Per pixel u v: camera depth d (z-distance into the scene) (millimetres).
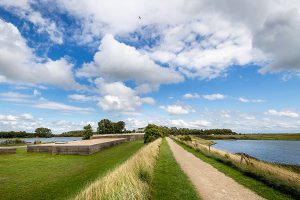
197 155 31172
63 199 12461
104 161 26891
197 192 12367
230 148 86875
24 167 23016
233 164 20703
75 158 30016
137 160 16109
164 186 13109
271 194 12133
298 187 11969
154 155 23766
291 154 65062
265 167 19000
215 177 16391
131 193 9336
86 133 86062
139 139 88500
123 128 125750
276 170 18375
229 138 193000
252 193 12352
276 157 57406
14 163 25516
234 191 12703
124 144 59656
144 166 14656
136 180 11195
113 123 120625
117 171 12219
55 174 19625
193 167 20812
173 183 13969
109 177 10812
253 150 78688
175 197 11211
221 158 24641
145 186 11406
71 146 34062
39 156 31766
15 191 14547
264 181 14664
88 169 21766
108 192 9000
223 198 11414
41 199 12844
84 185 15344
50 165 24281
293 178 14469
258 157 56938
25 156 31750
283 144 119875
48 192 14156
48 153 35188
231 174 17391
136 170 13305
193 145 44250
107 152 37688
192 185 13844
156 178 14875
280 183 13086
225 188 13312
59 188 14992
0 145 53875
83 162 26422
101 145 40719
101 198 8891
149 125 60469
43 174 19641
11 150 35031
